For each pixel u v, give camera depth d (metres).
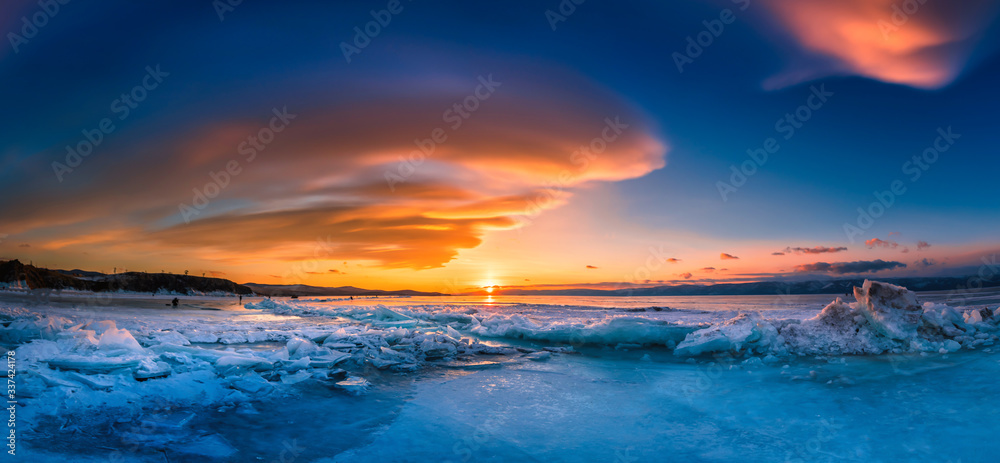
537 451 5.36
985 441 5.12
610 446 5.52
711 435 5.84
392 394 7.80
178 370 7.61
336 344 12.07
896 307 11.34
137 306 32.41
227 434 5.51
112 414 5.72
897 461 4.82
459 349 12.88
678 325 13.73
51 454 4.45
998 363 8.37
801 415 6.43
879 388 7.49
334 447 5.34
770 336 11.49
